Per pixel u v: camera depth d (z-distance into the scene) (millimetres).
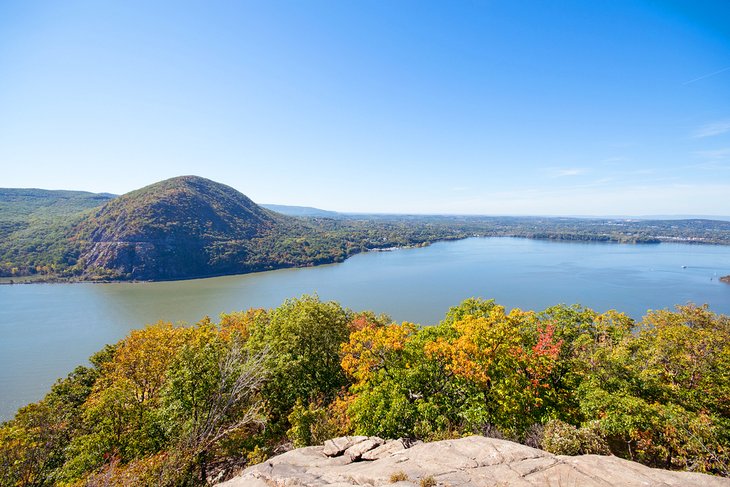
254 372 19688
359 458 12484
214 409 17625
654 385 19391
